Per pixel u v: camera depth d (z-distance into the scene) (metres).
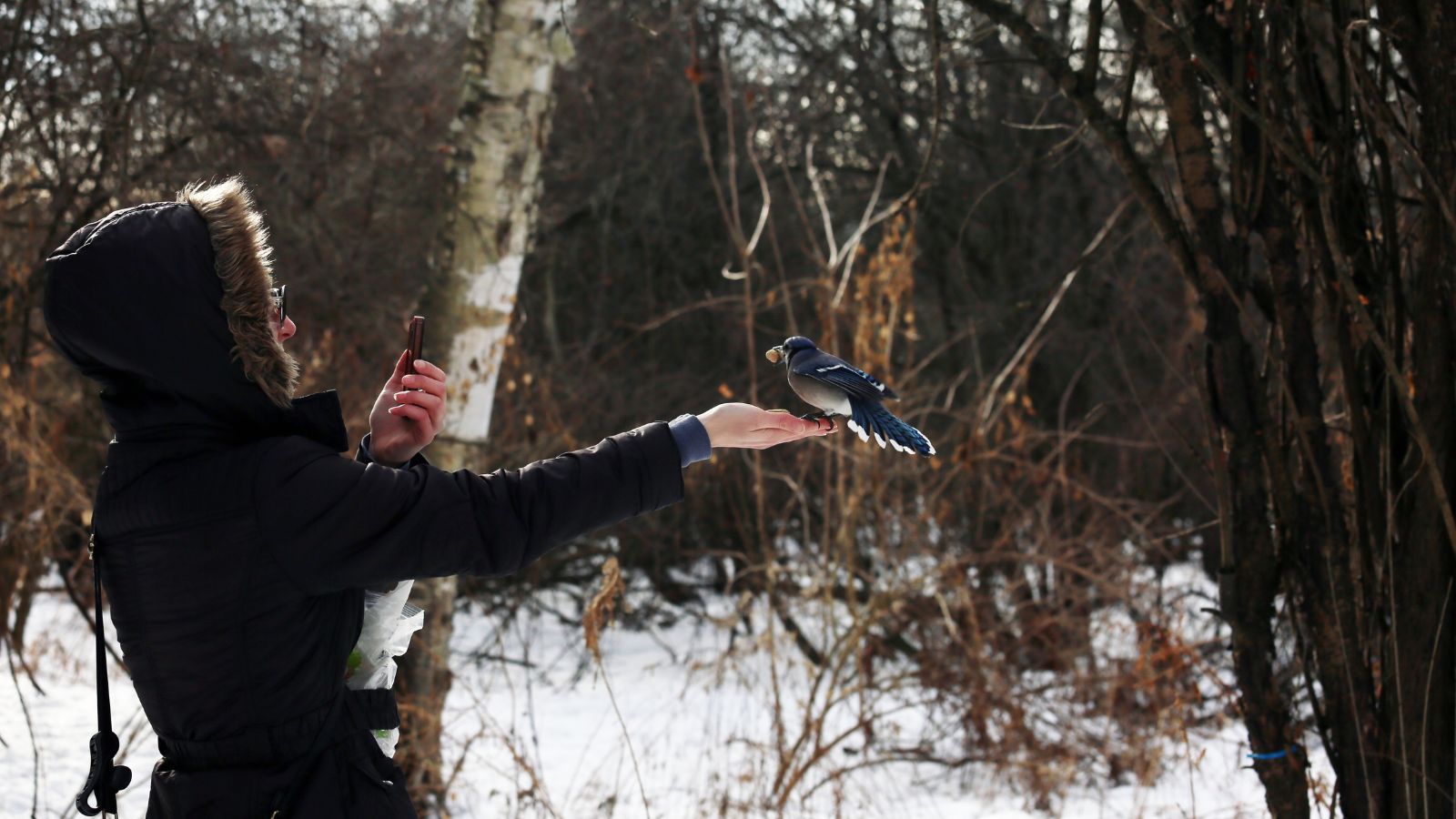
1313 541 3.58
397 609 2.41
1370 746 3.44
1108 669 8.15
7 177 7.98
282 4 9.66
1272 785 3.61
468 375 6.81
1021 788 7.70
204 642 2.14
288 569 2.13
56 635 9.81
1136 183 3.80
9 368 7.72
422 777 6.30
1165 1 3.59
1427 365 3.36
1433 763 3.30
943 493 9.06
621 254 15.56
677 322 15.11
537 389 12.07
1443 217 3.29
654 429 2.32
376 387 10.60
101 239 2.16
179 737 2.19
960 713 8.18
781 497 11.73
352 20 11.45
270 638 2.15
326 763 2.21
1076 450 10.91
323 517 2.12
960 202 13.13
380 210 12.05
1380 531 3.47
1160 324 11.91
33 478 7.58
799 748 7.14
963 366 13.17
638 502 2.27
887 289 7.95
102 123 8.17
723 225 14.95
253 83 9.17
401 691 6.48
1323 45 3.55
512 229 6.86
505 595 12.60
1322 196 3.39
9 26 7.29
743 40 14.23
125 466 2.21
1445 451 3.33
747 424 2.43
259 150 9.95
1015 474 8.97
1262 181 3.63
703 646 12.11
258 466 2.15
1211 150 3.69
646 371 14.79
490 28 6.77
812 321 13.85
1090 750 7.88
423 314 6.84
